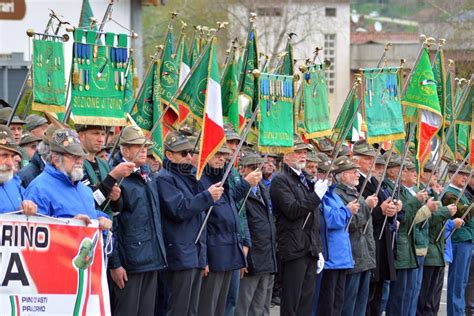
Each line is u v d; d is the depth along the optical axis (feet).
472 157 56.85
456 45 126.11
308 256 46.60
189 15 149.48
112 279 39.19
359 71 49.83
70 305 34.55
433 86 51.85
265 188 46.70
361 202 49.47
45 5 89.15
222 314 43.96
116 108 40.14
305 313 46.91
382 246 51.21
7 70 71.15
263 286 46.93
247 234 45.29
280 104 45.57
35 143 42.19
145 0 94.17
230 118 45.73
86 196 35.53
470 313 59.11
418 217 52.37
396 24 227.81
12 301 33.35
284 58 50.80
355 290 49.85
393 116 50.57
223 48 146.92
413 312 53.98
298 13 161.58
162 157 42.86
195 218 41.70
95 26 42.75
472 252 58.39
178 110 50.01
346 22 195.83
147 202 39.52
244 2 162.40
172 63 50.34
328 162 49.96
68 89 40.93
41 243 33.96
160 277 44.32
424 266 55.21
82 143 38.32
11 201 33.76
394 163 53.42
